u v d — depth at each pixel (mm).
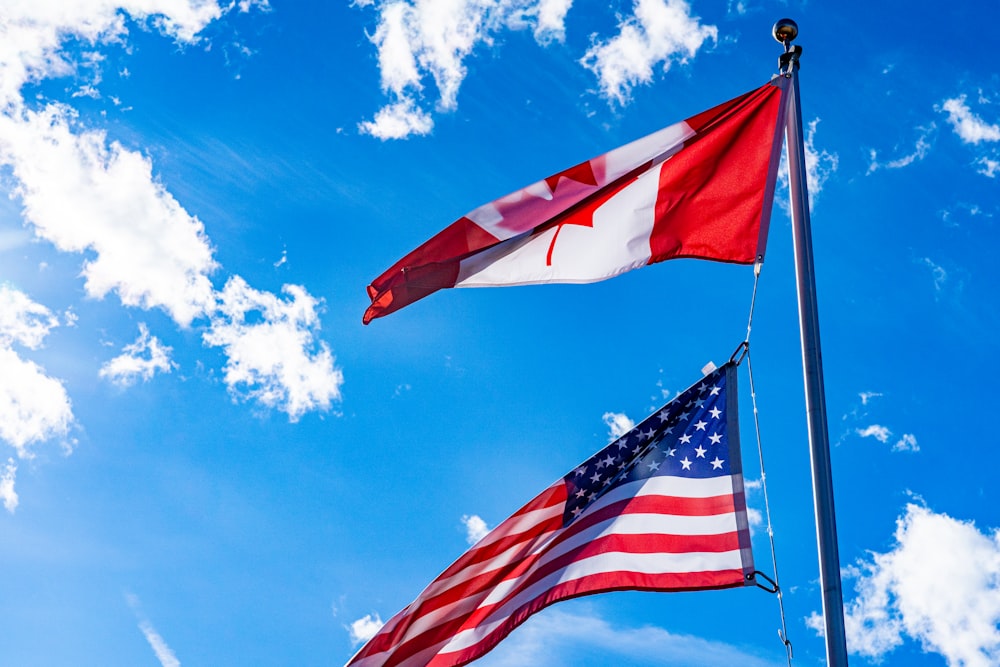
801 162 12180
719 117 12625
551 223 12297
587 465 12688
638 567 12023
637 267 12383
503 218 12172
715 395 12828
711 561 11953
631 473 12578
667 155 12484
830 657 9766
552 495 12641
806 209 11891
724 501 12281
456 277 12117
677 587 11844
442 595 12484
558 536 12445
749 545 11992
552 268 12391
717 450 12562
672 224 12445
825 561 10164
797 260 11641
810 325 11250
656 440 12695
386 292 11961
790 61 12758
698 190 12492
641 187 12492
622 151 12500
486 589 12492
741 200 12469
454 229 12125
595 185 12375
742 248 12406
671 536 12148
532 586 12281
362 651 12367
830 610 9945
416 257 12016
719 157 12555
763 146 12586
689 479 12438
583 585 12047
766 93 12711
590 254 12383
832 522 10328
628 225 12406
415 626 12445
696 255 12414
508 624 12188
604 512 12430
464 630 12438
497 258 12195
